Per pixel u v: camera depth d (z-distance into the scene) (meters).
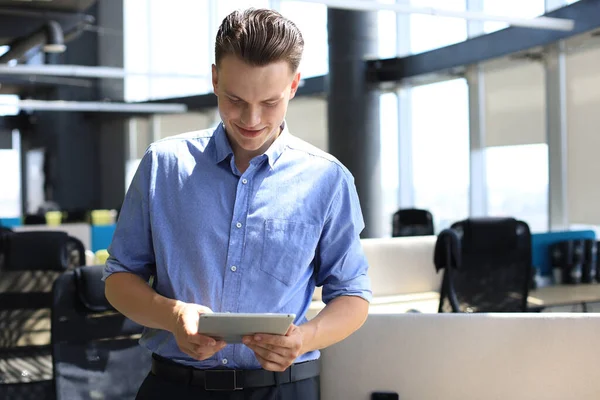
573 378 1.63
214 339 1.26
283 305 1.46
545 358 1.64
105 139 17.03
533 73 9.09
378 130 10.68
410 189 11.15
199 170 1.46
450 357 1.65
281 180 1.46
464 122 10.04
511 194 9.48
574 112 8.44
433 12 7.34
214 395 1.43
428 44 10.02
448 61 9.58
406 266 4.57
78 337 2.73
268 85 1.26
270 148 1.45
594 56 8.12
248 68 1.24
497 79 9.62
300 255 1.45
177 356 1.45
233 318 1.19
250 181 1.45
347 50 10.57
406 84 10.88
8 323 3.63
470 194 9.95
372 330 1.67
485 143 9.85
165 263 1.45
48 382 3.18
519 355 1.64
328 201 1.47
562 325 1.64
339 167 1.50
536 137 9.06
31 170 18.45
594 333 1.63
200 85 14.40
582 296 5.04
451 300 4.18
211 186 1.45
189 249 1.44
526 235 4.41
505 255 4.41
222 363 1.43
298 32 1.30
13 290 3.66
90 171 17.19
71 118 17.16
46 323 3.68
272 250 1.44
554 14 7.96
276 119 1.32
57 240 3.70
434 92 10.53
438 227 10.55
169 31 14.63
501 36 8.71
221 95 1.30
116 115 16.59
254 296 1.44
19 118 18.30
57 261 3.70
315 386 1.52
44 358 3.59
